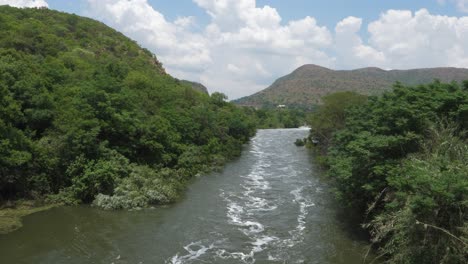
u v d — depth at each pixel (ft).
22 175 80.02
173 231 73.20
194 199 96.99
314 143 212.64
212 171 134.72
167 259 60.75
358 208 85.51
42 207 80.33
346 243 69.26
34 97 93.15
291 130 352.08
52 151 85.97
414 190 47.11
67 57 161.07
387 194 58.80
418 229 45.11
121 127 100.83
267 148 211.00
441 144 54.49
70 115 92.68
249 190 109.60
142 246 65.26
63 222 73.67
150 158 111.24
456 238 41.63
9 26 178.09
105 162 89.10
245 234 73.72
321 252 65.10
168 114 138.92
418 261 44.32
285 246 67.97
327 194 106.11
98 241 66.23
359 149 65.10
